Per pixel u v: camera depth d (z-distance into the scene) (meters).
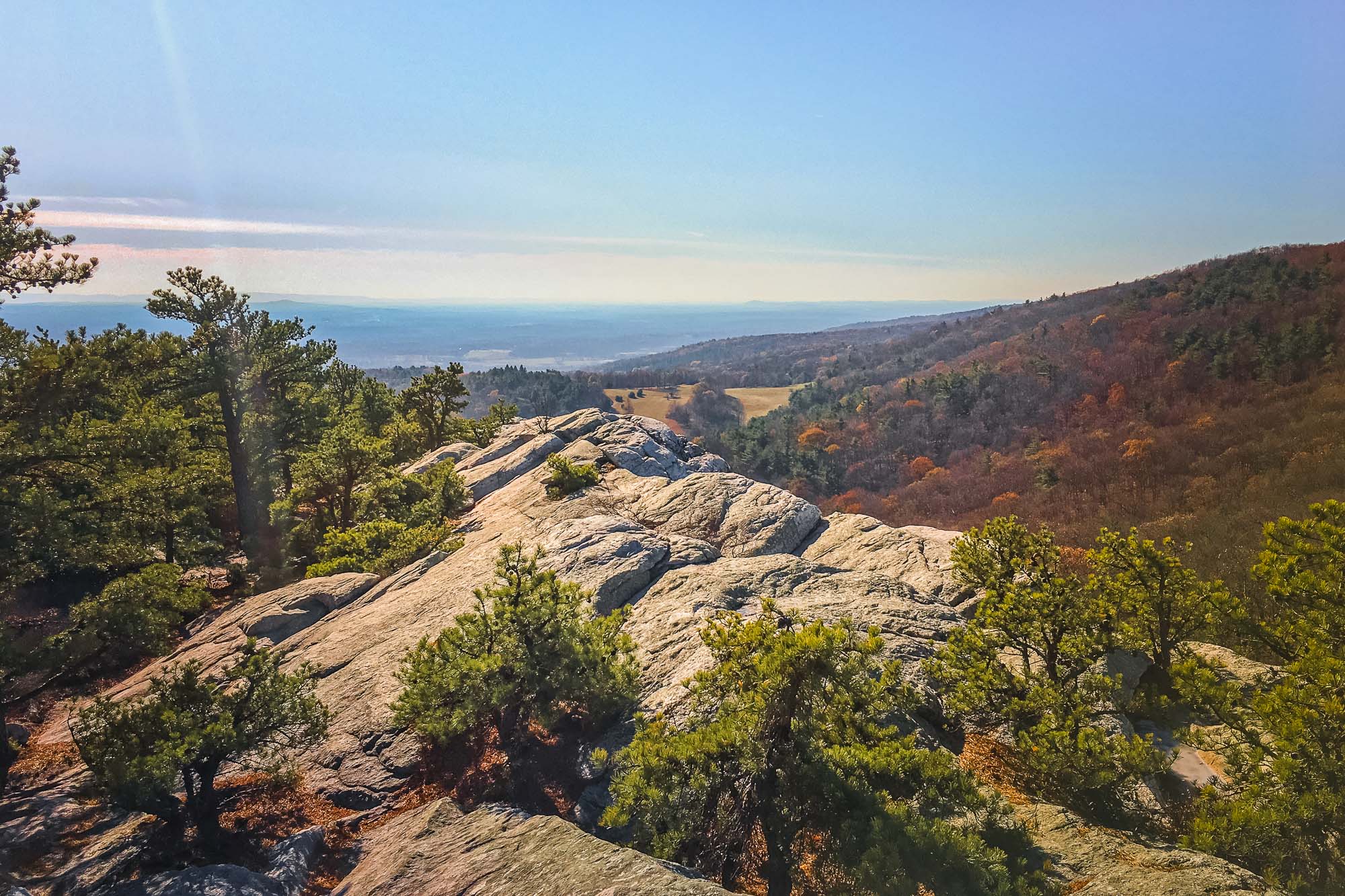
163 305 36.75
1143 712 13.08
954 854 7.33
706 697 10.32
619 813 8.82
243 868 10.11
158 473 20.89
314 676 13.10
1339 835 8.53
